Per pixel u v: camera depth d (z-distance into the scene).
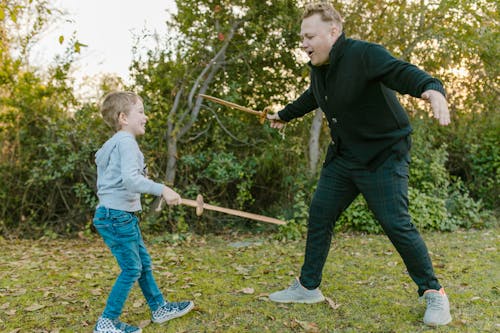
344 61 2.75
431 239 5.49
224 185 6.65
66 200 6.75
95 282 3.90
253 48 6.47
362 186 2.93
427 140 7.35
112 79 6.66
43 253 5.26
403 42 6.90
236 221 6.77
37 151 6.71
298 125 6.85
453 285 3.57
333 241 5.46
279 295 3.25
